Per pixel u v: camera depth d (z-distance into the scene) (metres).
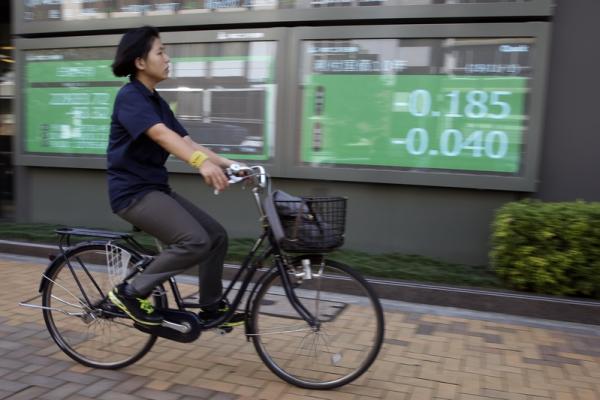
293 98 5.52
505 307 4.34
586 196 4.96
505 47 4.91
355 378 3.02
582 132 4.91
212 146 5.92
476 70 5.01
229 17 5.65
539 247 4.34
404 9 5.10
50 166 6.57
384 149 5.34
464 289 4.49
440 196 5.29
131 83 2.93
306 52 5.46
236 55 5.72
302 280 3.01
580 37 4.84
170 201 2.91
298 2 5.45
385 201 5.45
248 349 3.57
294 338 3.12
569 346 3.75
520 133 4.95
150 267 2.96
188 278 4.75
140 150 2.90
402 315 4.30
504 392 3.06
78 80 6.36
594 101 4.86
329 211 2.79
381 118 5.32
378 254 5.44
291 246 2.80
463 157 5.13
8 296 4.57
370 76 5.30
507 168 5.01
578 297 4.33
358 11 5.23
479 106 5.04
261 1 5.57
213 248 3.02
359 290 3.02
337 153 5.48
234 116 5.80
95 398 2.89
